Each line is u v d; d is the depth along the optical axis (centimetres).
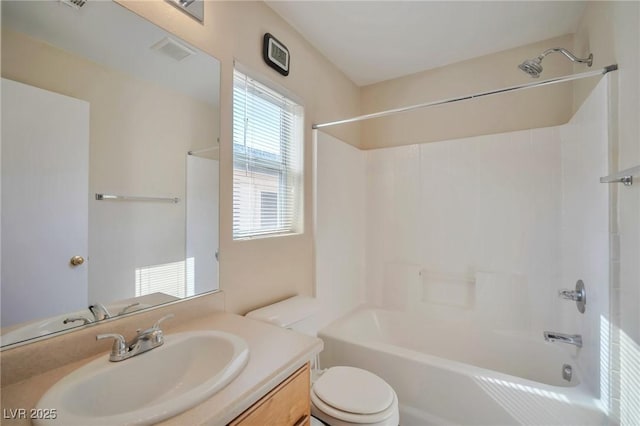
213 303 131
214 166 135
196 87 128
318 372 158
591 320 145
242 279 147
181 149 122
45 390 73
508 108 218
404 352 168
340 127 244
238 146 151
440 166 237
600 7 147
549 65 205
